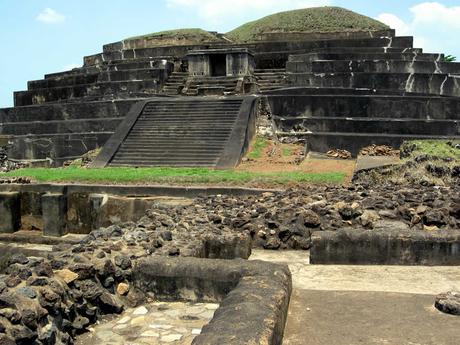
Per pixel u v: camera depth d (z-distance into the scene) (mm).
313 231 8281
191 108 21375
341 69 24094
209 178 14164
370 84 22828
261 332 3615
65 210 14625
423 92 22453
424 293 5773
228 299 4375
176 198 13188
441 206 8383
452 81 22328
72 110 24188
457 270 6844
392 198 8961
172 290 5770
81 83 27953
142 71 26375
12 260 5590
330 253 7285
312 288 6031
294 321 4766
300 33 31781
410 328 4551
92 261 5715
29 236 14625
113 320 5355
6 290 4621
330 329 4551
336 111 20938
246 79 25469
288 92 22594
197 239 7348
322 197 9469
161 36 33438
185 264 5777
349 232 7324
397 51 26469
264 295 4410
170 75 27406
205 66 26156
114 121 22500
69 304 5059
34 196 15078
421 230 7445
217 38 34406
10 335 4203
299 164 17641
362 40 27906
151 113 21562
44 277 5027
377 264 7211
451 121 19500
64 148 22891
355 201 8906
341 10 34656
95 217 14109
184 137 19406
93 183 14867
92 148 22438
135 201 13508
